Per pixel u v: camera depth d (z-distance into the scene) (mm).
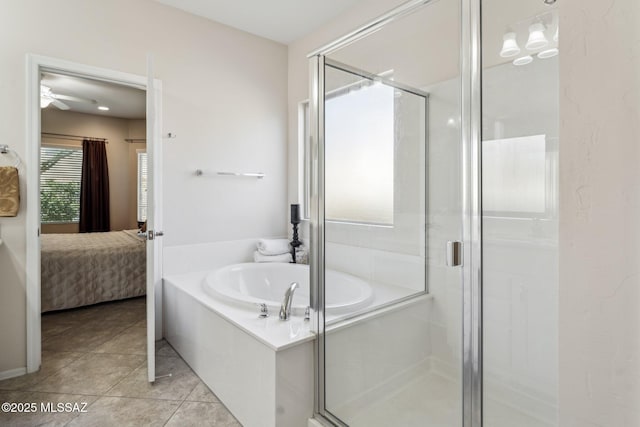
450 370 1390
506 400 1282
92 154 5836
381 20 1646
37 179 2334
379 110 1687
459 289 1373
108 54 2617
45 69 2402
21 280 2295
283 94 3703
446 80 1423
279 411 1620
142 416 1885
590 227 688
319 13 3070
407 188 1562
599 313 677
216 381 2082
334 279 1789
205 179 3166
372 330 1635
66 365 2441
